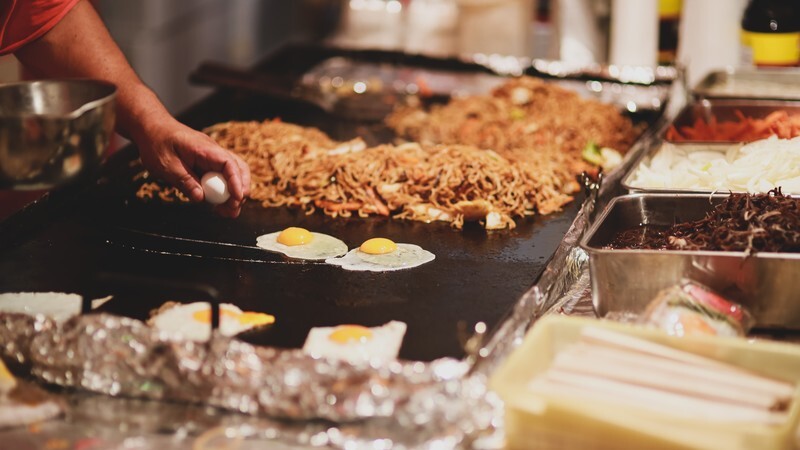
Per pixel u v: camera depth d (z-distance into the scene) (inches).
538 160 136.6
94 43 121.2
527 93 168.2
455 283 103.8
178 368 83.9
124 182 134.2
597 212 120.6
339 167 128.7
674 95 174.4
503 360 87.0
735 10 182.9
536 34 247.1
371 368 80.0
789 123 140.3
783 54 170.1
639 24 186.4
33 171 83.2
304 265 109.1
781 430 72.4
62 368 87.2
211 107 167.9
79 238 116.0
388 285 103.5
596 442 76.5
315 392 81.3
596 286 98.1
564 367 81.4
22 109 94.6
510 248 113.8
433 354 89.0
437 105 173.2
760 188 118.5
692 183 123.9
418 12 233.3
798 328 96.7
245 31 290.0
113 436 81.1
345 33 241.6
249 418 83.4
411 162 129.7
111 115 87.7
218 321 85.6
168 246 114.5
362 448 78.9
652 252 95.9
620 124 159.5
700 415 75.6
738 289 96.2
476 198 124.0
